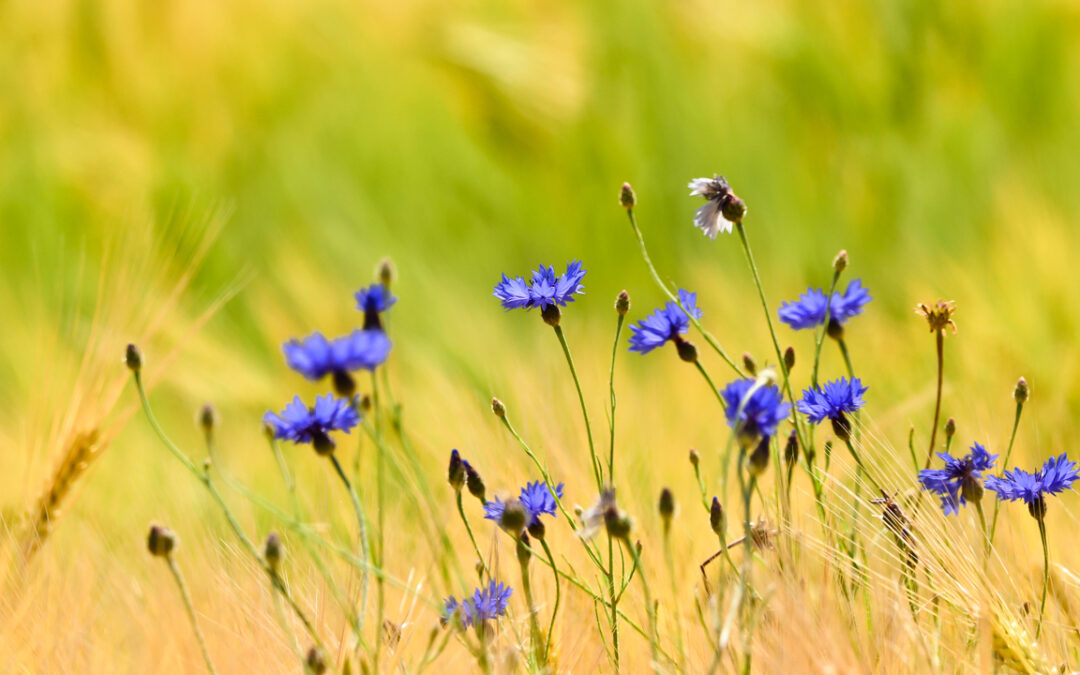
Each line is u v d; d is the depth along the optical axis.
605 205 4.71
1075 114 4.72
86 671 2.49
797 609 2.41
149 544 2.37
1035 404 2.88
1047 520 2.60
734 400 2.36
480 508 2.63
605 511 2.36
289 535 2.63
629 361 3.79
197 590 2.58
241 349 4.11
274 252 4.61
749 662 2.38
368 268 4.44
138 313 2.95
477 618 2.42
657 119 4.87
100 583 2.59
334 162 4.93
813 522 2.52
